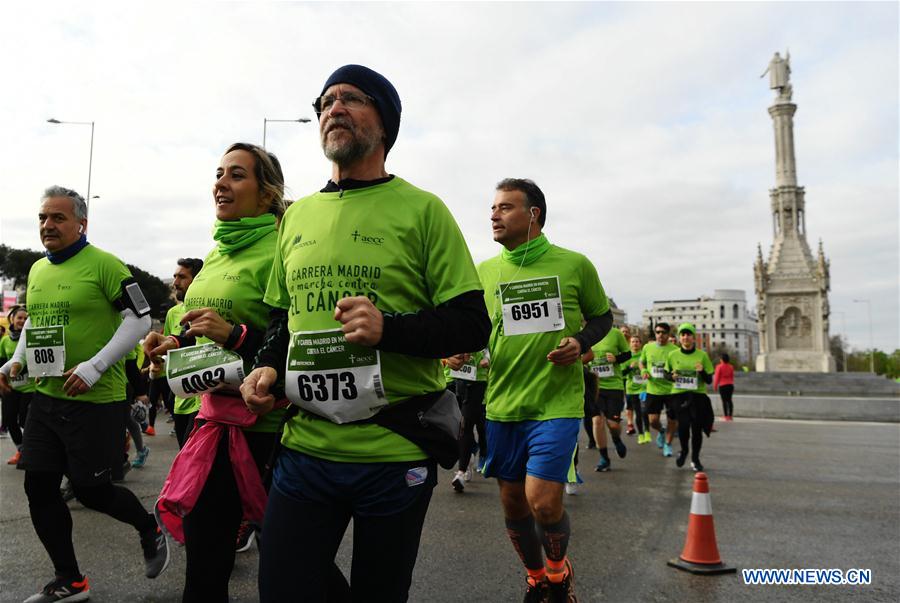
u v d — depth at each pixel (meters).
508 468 3.76
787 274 44.09
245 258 2.89
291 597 1.96
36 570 4.14
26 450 3.59
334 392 1.94
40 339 3.63
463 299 2.01
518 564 4.48
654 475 8.56
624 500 6.81
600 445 8.88
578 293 4.05
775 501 6.90
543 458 3.50
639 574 4.34
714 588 4.09
